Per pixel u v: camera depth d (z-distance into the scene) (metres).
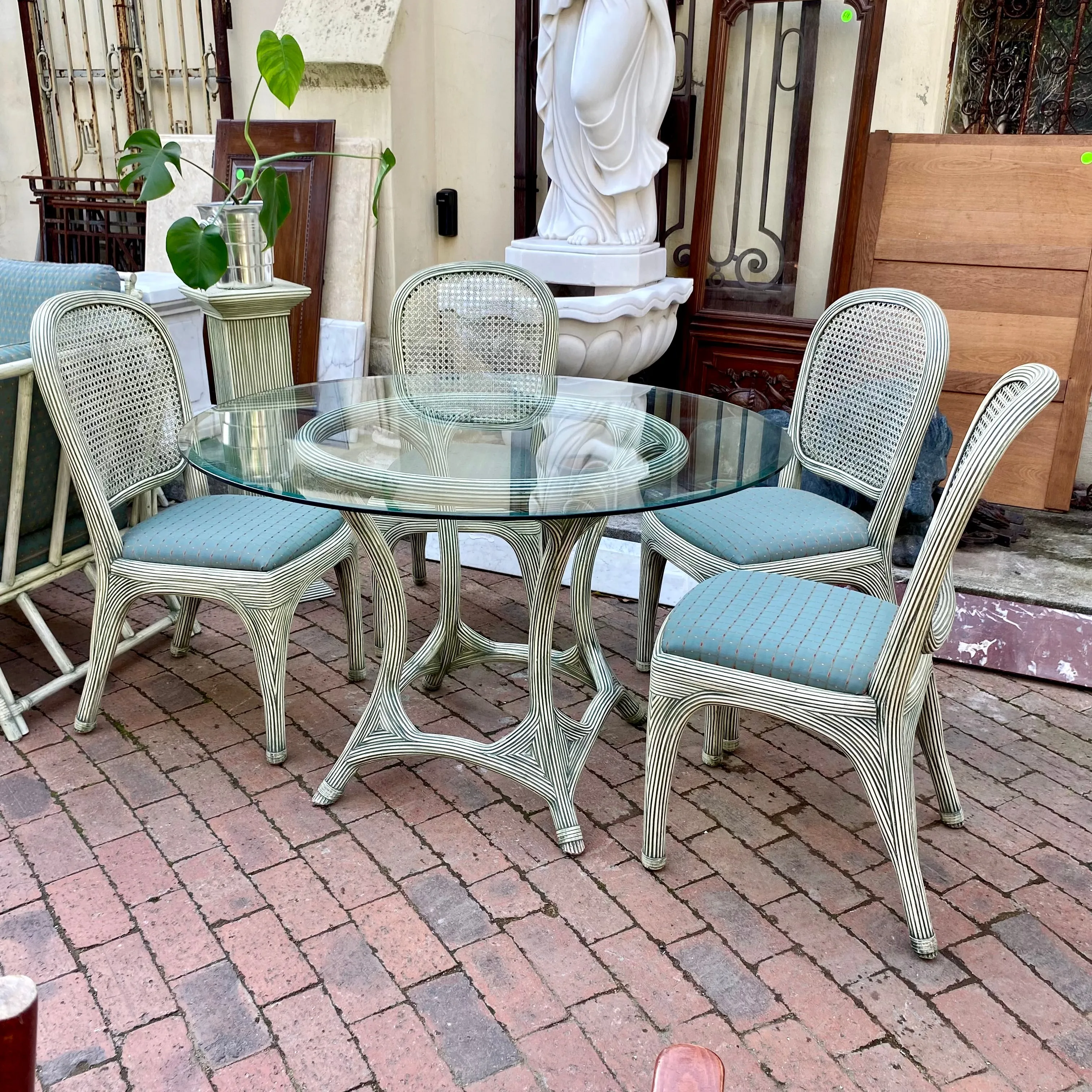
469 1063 1.63
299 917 1.92
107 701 2.67
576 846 2.10
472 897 1.98
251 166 4.02
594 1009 1.73
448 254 4.47
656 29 3.44
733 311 3.88
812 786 2.35
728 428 2.28
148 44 4.88
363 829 2.18
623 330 3.57
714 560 2.36
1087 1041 1.67
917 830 2.06
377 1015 1.71
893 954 1.85
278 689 2.35
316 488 1.86
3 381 2.27
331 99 4.03
